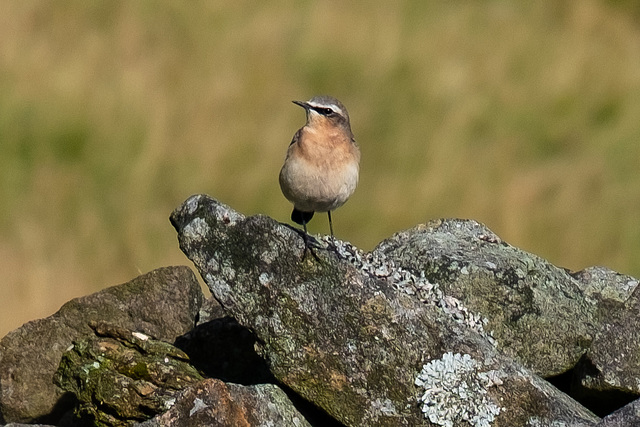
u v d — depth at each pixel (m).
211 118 23.14
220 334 8.56
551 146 24.20
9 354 8.84
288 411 7.20
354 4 29.83
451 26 29.38
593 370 7.75
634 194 21.50
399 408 7.29
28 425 7.62
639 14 31.88
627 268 19.39
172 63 25.55
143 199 20.23
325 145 9.53
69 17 26.64
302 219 10.12
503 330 8.28
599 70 27.92
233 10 28.19
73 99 22.70
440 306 8.03
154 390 7.65
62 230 17.89
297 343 7.40
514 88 26.64
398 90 25.91
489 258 8.63
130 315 9.05
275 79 25.59
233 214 7.64
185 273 9.32
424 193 20.86
